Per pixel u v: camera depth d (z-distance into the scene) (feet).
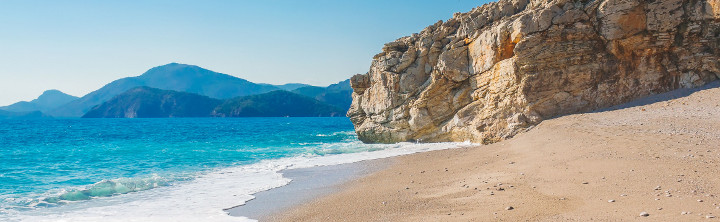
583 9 84.43
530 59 83.71
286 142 144.36
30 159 101.30
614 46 82.64
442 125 106.11
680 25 81.61
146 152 115.03
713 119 63.05
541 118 83.10
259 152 105.70
